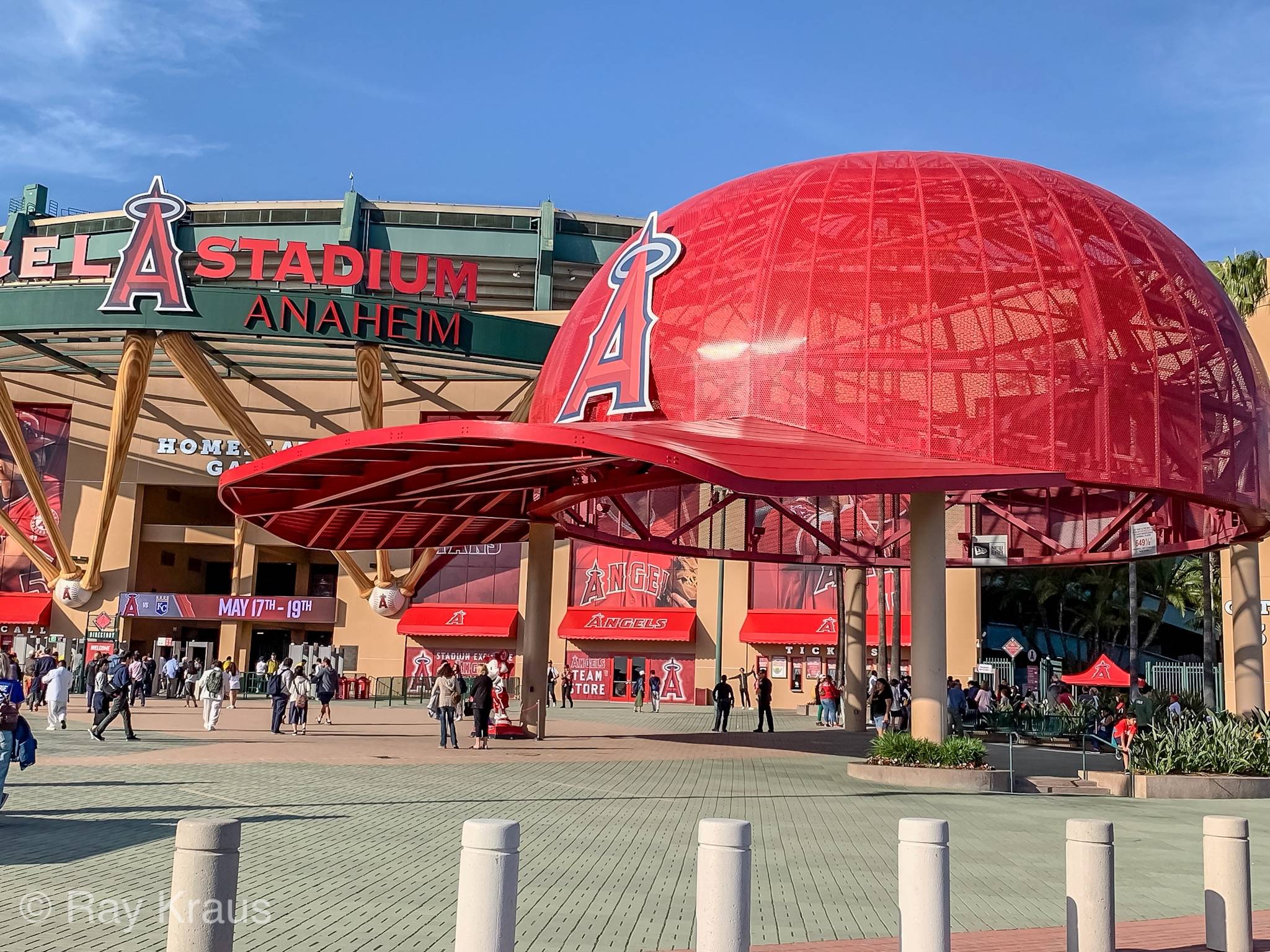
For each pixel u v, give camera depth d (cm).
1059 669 6725
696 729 3862
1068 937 871
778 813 1741
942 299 2411
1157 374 2436
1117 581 7000
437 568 6288
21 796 1673
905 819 845
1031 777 2369
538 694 3194
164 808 1588
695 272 2678
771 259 2556
